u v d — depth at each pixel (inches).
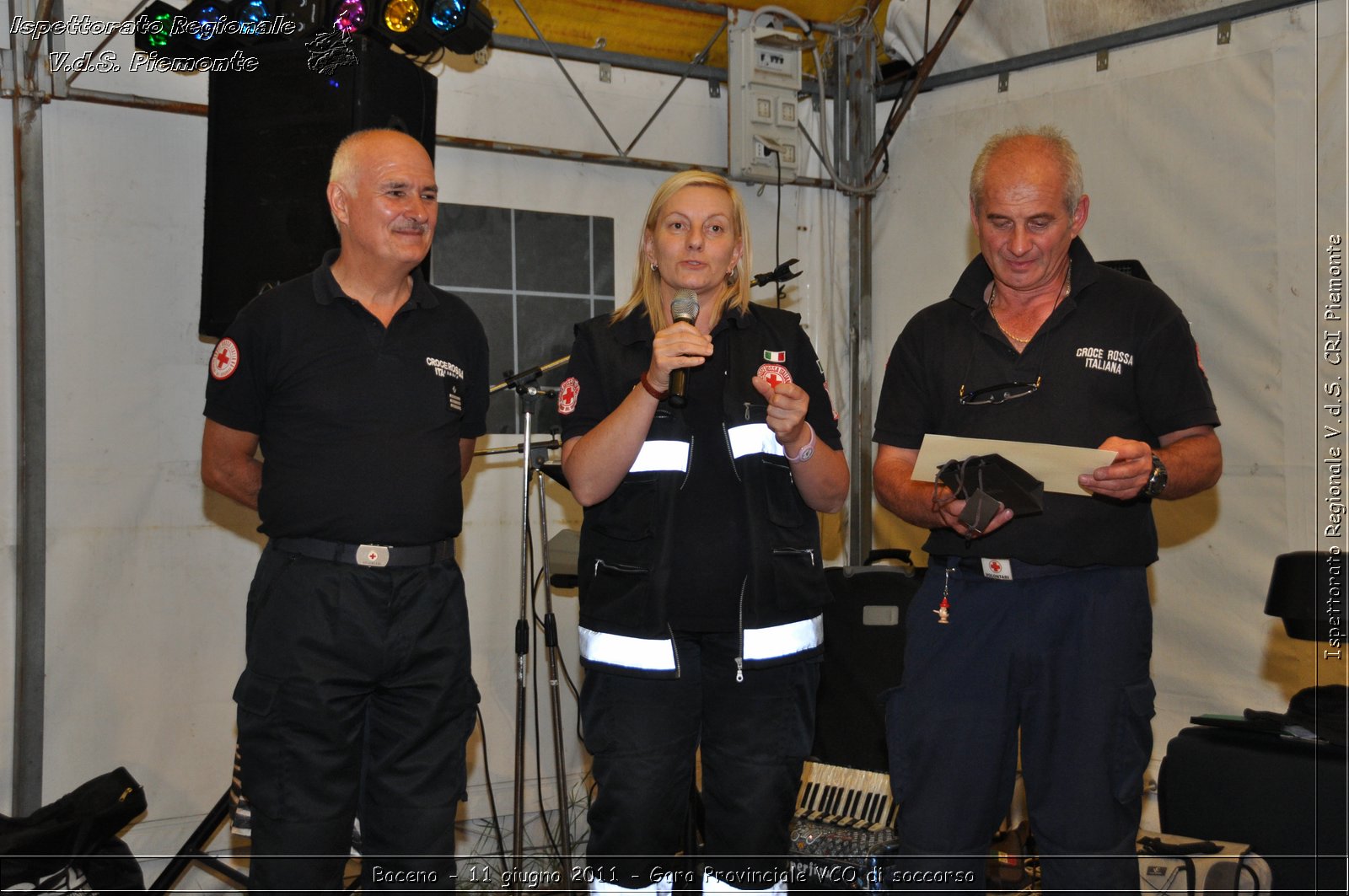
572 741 161.8
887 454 90.6
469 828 153.1
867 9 180.2
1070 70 161.6
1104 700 79.6
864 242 189.0
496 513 158.9
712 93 177.0
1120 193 156.3
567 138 164.4
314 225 120.8
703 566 84.2
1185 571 148.2
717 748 85.8
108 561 132.7
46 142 129.6
